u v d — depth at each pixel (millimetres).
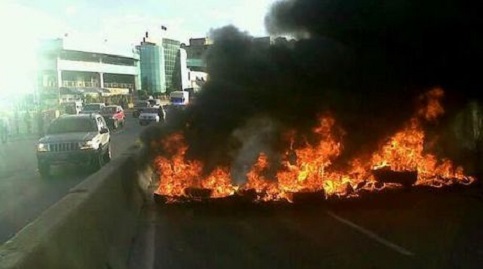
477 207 10320
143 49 119625
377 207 10609
